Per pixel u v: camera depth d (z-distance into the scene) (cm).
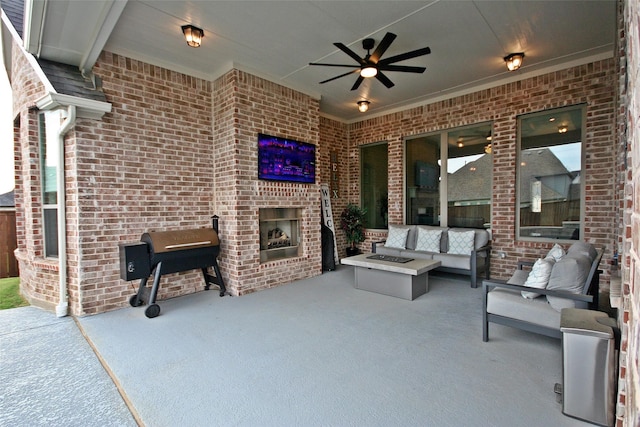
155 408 197
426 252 533
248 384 221
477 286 472
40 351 275
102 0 277
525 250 482
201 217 460
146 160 404
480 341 284
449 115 561
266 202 474
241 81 442
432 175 602
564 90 445
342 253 707
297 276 518
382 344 280
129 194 389
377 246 598
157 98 414
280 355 262
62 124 348
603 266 420
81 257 354
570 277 245
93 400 208
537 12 321
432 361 250
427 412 190
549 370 234
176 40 369
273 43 380
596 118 423
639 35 63
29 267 409
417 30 354
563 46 394
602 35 368
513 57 409
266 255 490
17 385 225
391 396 206
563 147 461
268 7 309
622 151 246
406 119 623
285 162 500
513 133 491
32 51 339
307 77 484
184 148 441
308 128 535
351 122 719
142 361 254
